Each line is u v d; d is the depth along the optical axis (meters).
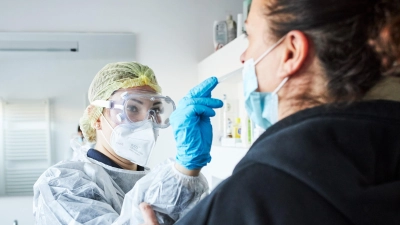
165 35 2.84
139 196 0.98
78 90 2.68
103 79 1.34
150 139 1.29
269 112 0.65
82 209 1.10
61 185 1.17
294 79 0.60
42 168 2.63
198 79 2.86
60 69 2.68
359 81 0.54
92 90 1.40
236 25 2.57
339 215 0.48
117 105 1.29
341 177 0.49
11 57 2.63
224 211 0.51
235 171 0.56
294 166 0.50
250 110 0.70
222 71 2.28
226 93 2.54
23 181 2.61
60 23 2.72
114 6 2.79
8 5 2.67
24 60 2.64
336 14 0.54
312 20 0.55
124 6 2.80
